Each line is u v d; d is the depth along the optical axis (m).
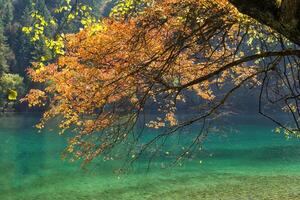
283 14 3.63
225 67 5.72
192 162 30.30
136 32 7.21
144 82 7.04
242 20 6.58
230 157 33.59
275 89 7.38
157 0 7.14
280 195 20.70
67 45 7.30
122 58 7.32
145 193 21.45
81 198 20.66
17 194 21.75
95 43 7.15
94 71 7.43
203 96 9.20
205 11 6.71
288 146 41.25
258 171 27.50
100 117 7.51
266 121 76.44
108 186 23.00
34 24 6.46
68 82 7.64
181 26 7.05
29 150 40.09
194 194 21.16
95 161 30.17
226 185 23.19
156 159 30.52
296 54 5.06
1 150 40.34
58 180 24.94
